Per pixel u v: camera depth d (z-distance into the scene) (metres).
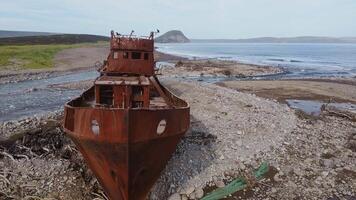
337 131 23.36
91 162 12.90
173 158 16.06
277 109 27.16
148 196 13.86
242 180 15.50
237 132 20.16
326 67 74.94
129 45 17.45
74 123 12.70
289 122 23.78
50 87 40.44
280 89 40.59
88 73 56.16
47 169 15.20
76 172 15.02
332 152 19.44
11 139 18.28
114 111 11.61
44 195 13.53
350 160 18.45
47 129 19.14
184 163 15.95
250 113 24.55
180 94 29.08
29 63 59.59
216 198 14.26
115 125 11.63
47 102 31.97
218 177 15.58
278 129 21.86
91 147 12.30
